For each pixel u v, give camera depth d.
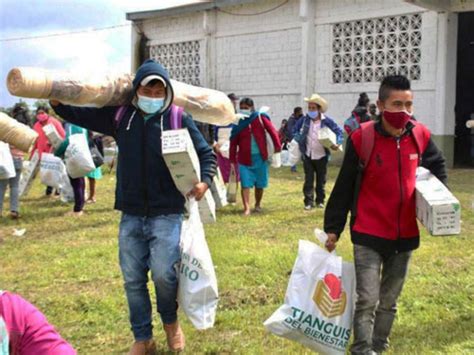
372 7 18.69
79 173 10.10
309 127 10.77
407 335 4.97
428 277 6.54
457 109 21.31
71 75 3.88
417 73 17.98
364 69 19.16
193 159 4.17
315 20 20.17
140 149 4.25
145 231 4.32
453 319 5.34
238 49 22.50
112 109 4.35
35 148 11.66
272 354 4.64
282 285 6.30
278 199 12.23
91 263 7.38
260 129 10.27
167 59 25.05
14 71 3.63
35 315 2.28
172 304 4.46
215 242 8.26
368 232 3.96
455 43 17.44
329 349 3.99
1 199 10.47
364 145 3.95
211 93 4.69
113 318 5.50
